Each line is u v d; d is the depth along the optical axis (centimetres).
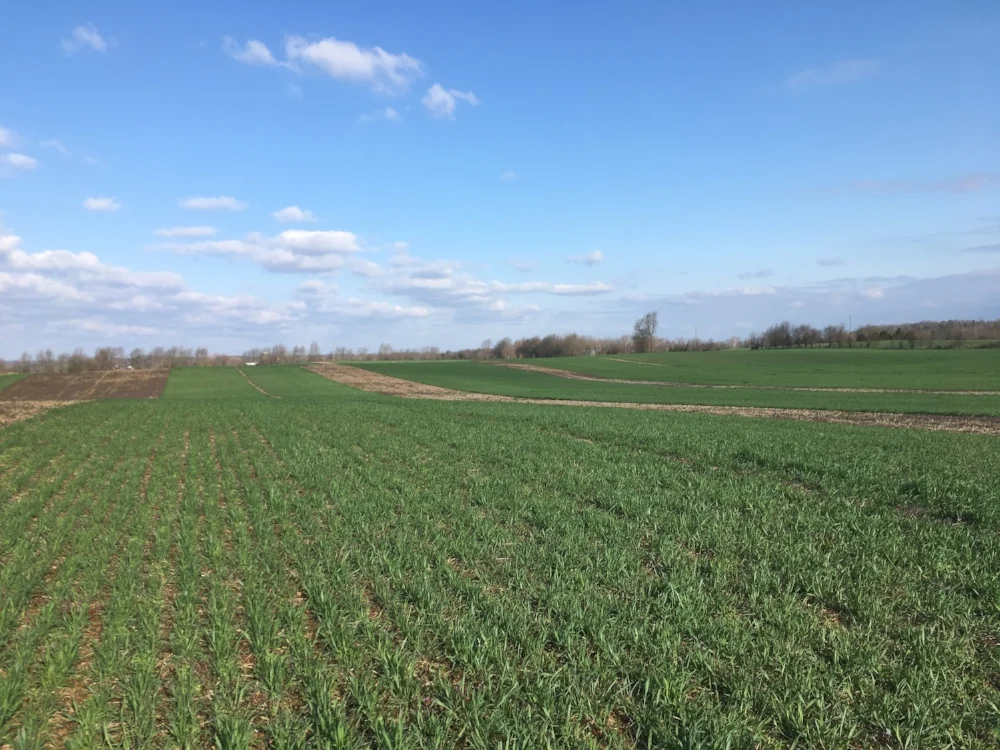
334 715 535
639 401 5178
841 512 1212
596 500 1384
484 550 1012
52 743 538
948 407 4184
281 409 4119
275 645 688
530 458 1956
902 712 533
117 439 2744
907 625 703
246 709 557
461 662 634
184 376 8844
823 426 2961
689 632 684
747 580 855
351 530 1160
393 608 771
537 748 493
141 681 595
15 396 6900
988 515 1158
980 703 543
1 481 1806
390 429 2875
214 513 1340
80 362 12650
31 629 734
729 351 13550
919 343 12912
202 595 859
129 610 794
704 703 538
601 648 651
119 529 1248
